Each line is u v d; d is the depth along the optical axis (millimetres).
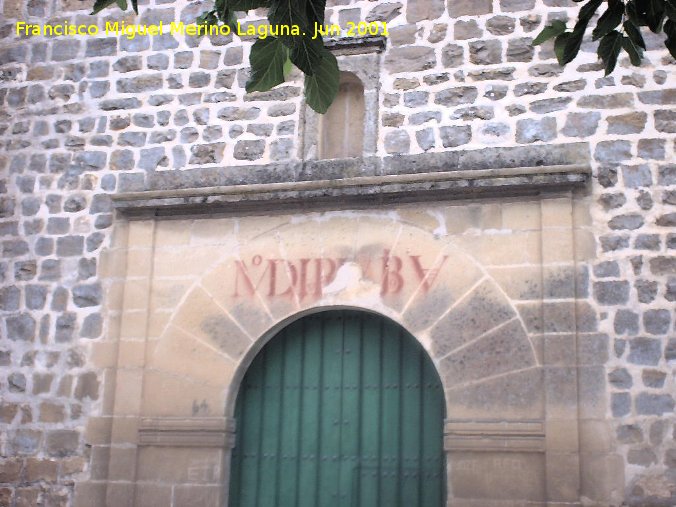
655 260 6223
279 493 6809
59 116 7680
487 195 6605
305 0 3371
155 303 7078
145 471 6789
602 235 6348
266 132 7195
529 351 6277
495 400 6262
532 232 6473
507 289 6422
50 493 6902
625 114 6531
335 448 6805
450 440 6273
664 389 6000
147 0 7762
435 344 6473
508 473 6121
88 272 7277
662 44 6617
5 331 7305
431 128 6867
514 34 6906
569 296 6258
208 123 7340
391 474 6664
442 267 6582
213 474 6676
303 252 6883
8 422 7113
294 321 7039
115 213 7340
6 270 7438
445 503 6488
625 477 5910
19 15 8008
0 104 7828
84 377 7066
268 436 6922
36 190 7559
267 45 3578
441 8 7098
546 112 6676
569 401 6090
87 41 7797
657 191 6344
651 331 6109
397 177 6680
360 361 6922
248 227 7047
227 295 6965
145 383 6941
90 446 6914
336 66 3572
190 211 7172
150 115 7484
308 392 6945
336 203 6891
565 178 6375
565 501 5934
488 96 6824
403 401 6777
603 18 3682
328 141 7215
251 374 7047
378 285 6676
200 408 6809
